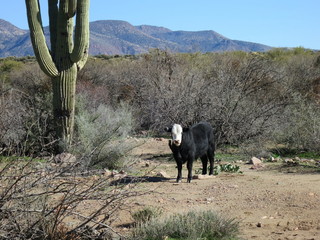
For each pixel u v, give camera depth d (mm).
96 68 34094
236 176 12102
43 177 5539
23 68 38312
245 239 6566
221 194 9680
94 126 15047
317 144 16344
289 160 14609
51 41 15398
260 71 19719
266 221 7527
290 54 45188
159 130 20734
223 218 6871
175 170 13555
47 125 14484
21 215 5301
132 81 28516
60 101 14742
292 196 9266
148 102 22203
